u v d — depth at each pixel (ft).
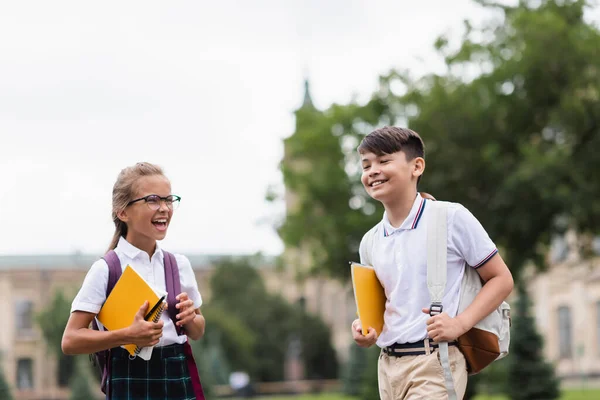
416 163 15.11
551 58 81.97
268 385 173.58
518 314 78.69
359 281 14.93
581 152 83.66
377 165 14.93
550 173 78.79
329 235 94.32
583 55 81.61
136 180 15.03
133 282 14.33
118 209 15.11
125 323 14.44
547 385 77.00
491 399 84.23
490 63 86.33
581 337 152.15
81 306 14.58
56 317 192.03
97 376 132.05
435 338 13.99
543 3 88.28
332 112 95.55
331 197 95.09
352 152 95.04
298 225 98.07
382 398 15.21
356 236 91.66
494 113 84.99
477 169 83.25
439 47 87.86
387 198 14.94
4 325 218.79
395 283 14.83
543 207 81.05
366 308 14.93
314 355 205.05
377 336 15.02
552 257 153.28
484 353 14.43
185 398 15.07
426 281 14.57
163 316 15.14
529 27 82.74
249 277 218.79
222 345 185.37
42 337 198.49
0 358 174.70
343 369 128.77
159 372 14.96
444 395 14.28
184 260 15.84
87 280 14.78
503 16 88.17
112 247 15.44
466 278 14.73
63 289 204.64
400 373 14.66
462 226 14.57
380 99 90.74
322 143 95.20
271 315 205.98
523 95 84.58
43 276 225.97
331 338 207.21
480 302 14.30
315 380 204.44
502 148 85.97
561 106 82.07
